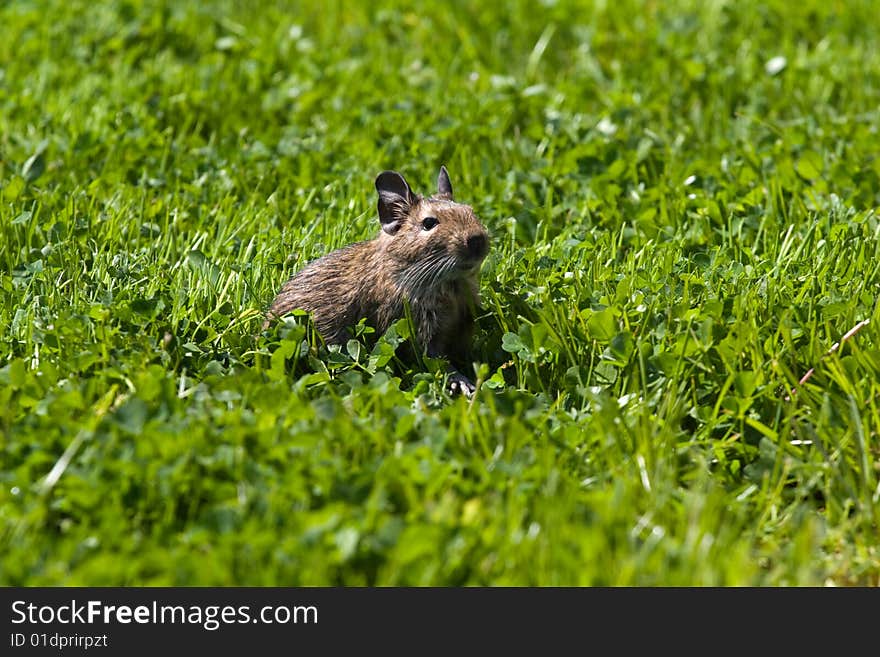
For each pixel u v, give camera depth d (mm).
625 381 10094
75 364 9914
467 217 11000
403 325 10875
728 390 10070
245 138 16938
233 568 7535
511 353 11094
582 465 9094
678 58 19031
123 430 8734
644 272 11734
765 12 21234
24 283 11922
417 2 22281
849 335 10297
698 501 8219
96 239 13445
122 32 20469
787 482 9359
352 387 9883
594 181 14766
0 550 7750
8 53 19766
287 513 7996
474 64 19797
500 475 8539
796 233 13109
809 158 14852
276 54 19828
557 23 21125
